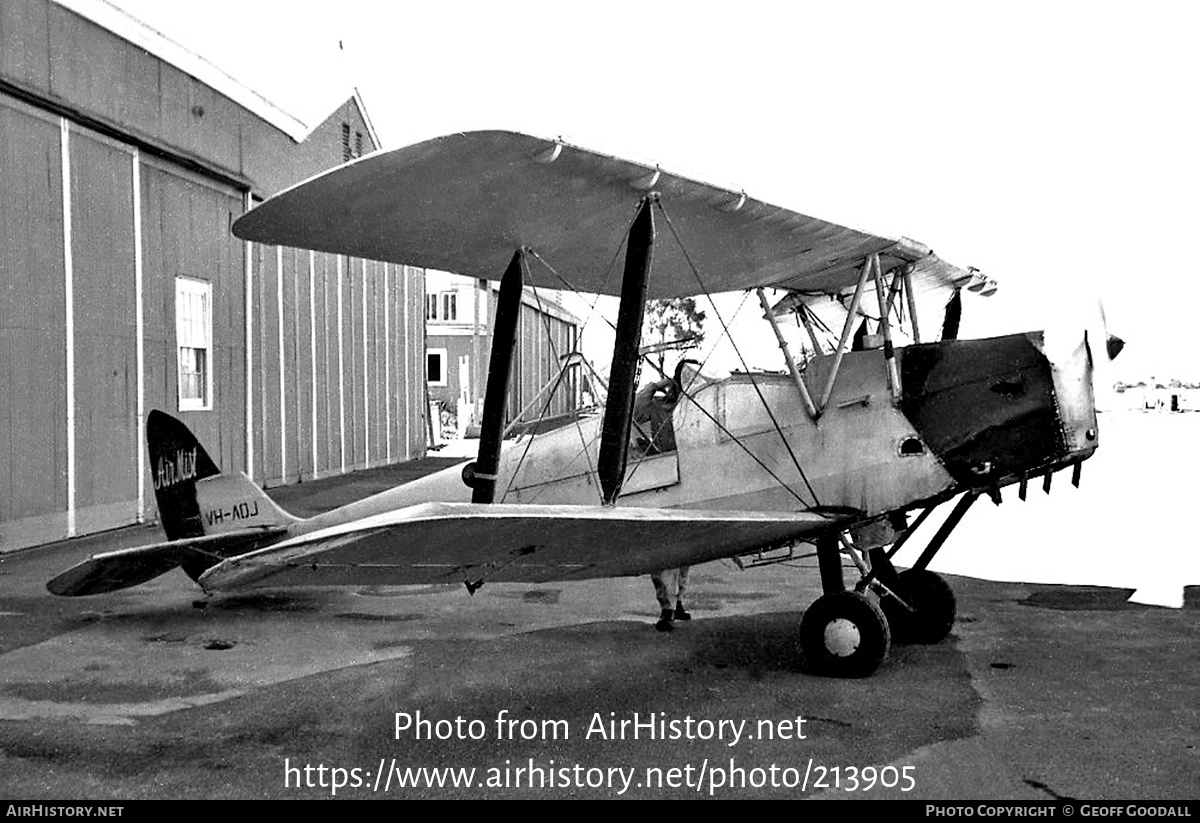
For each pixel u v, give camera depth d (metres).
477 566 4.78
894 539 6.08
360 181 4.39
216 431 14.61
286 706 4.82
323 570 4.45
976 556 10.15
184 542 7.10
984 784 3.71
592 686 5.18
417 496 7.22
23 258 10.09
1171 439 31.23
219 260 14.66
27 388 10.15
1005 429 5.34
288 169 17.81
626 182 4.61
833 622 5.29
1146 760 3.96
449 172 4.32
